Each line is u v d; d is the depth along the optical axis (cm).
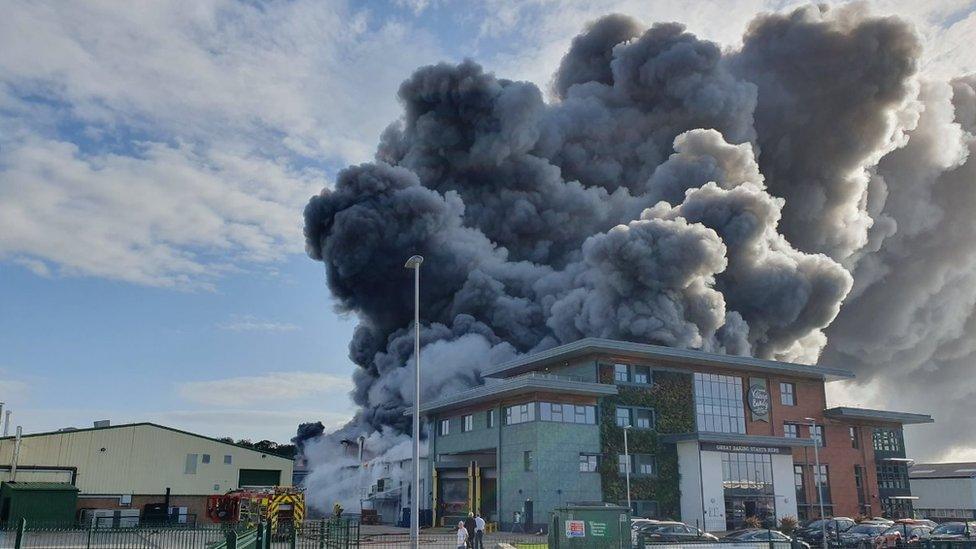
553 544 2702
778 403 6669
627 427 5631
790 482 6112
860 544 4200
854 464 6875
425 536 4778
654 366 6144
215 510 5309
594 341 5744
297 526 3991
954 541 3098
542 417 5409
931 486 8781
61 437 5372
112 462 5497
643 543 2638
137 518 5225
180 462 5725
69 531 3086
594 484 5503
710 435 5750
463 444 6103
